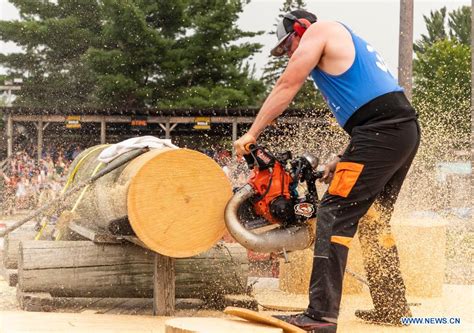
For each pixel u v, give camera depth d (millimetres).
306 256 6930
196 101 37000
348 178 4574
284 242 4969
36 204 25703
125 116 30906
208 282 6055
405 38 12867
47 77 39375
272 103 4711
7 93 39562
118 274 5828
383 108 4629
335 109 4840
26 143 33750
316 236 4598
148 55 37562
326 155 7961
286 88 4684
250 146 4836
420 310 6188
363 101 4660
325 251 4520
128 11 36031
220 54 39562
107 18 37469
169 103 37281
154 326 5090
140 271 5871
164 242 5188
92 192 6105
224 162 25516
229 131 33156
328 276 4480
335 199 4598
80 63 38688
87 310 5871
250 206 5070
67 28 38250
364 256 5426
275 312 6008
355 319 5668
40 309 5605
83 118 31062
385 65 4855
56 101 39219
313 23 4941
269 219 5020
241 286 6152
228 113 30250
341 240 4535
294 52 4727
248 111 29953
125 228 5504
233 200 4988
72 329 4879
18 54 39344
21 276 5738
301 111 20328
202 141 34344
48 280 5676
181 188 5234
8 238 7352
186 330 3898
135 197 5090
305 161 5004
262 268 8742
